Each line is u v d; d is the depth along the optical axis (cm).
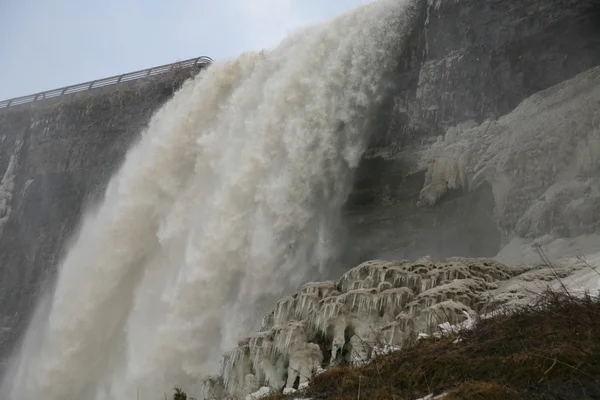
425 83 1992
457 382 568
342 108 2011
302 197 1917
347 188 1995
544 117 1600
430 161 1870
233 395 1110
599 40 1675
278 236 1877
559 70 1730
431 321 913
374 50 2055
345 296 1152
